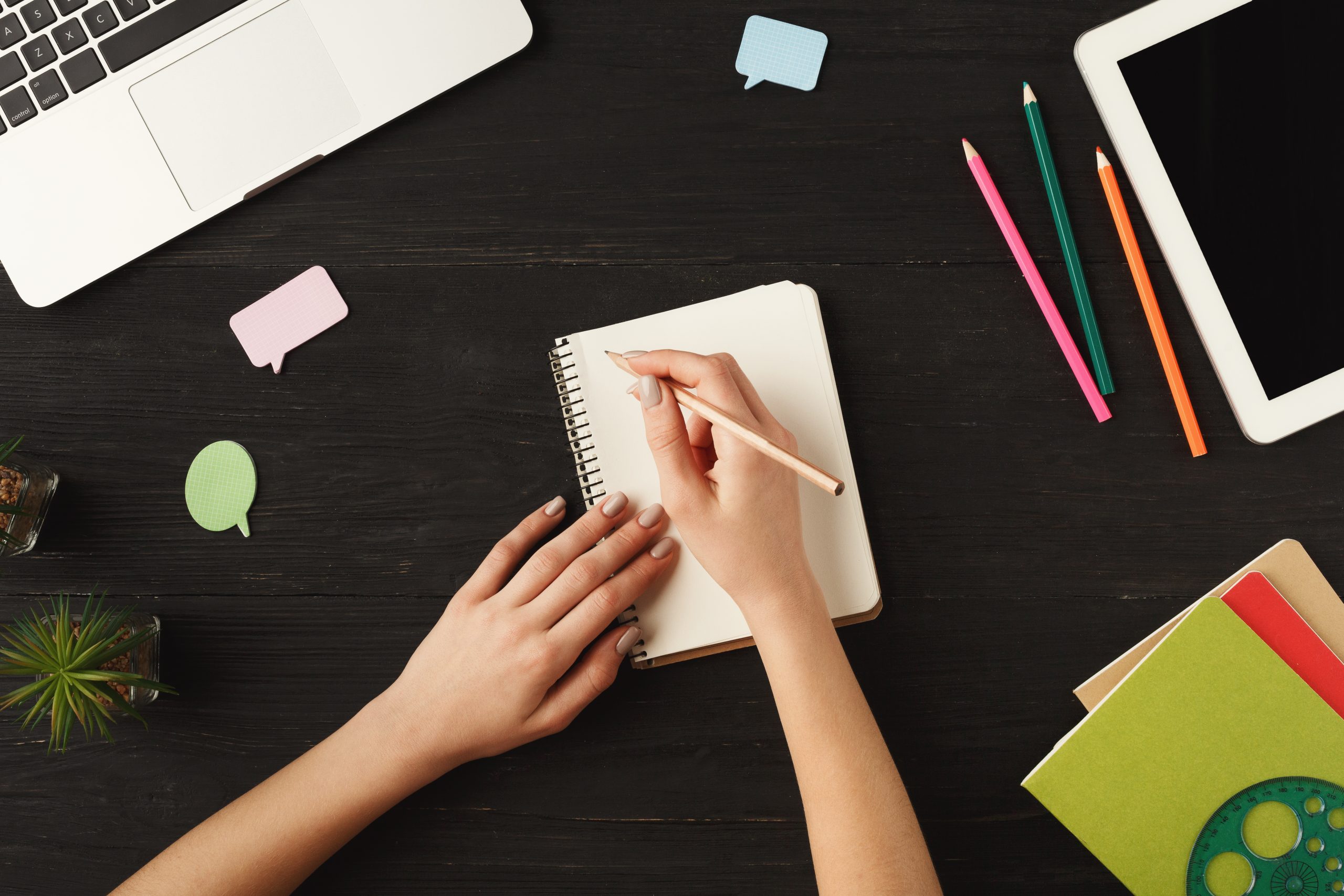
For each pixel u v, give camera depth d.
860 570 0.65
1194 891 0.61
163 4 0.65
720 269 0.69
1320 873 0.61
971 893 0.66
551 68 0.69
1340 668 0.62
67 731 0.60
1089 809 0.62
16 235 0.67
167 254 0.69
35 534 0.67
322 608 0.69
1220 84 0.65
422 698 0.63
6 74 0.65
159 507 0.69
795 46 0.69
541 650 0.62
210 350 0.69
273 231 0.69
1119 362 0.68
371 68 0.66
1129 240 0.67
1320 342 0.64
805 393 0.66
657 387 0.55
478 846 0.68
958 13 0.69
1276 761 0.62
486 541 0.69
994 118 0.69
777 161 0.69
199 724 0.68
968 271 0.69
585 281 0.69
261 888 0.60
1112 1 0.68
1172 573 0.67
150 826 0.68
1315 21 0.64
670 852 0.67
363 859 0.68
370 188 0.69
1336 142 0.65
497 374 0.69
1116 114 0.66
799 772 0.56
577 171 0.69
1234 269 0.65
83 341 0.69
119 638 0.65
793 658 0.57
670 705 0.68
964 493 0.68
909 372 0.68
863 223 0.69
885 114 0.69
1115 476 0.68
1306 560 0.65
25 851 0.68
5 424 0.69
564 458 0.69
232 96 0.66
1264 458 0.67
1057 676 0.67
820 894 0.54
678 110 0.69
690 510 0.57
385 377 0.69
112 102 0.65
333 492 0.69
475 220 0.69
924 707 0.67
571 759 0.68
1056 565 0.67
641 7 0.69
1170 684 0.62
